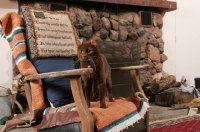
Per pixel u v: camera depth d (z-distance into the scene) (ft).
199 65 13.08
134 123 4.73
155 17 11.55
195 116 8.81
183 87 10.30
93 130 3.73
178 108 9.68
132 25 10.85
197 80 11.55
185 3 12.65
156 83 10.37
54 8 9.03
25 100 8.71
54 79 4.78
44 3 8.91
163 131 7.13
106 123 3.91
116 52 9.93
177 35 12.51
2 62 8.72
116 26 10.35
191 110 9.28
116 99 5.35
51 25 5.28
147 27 11.28
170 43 12.33
